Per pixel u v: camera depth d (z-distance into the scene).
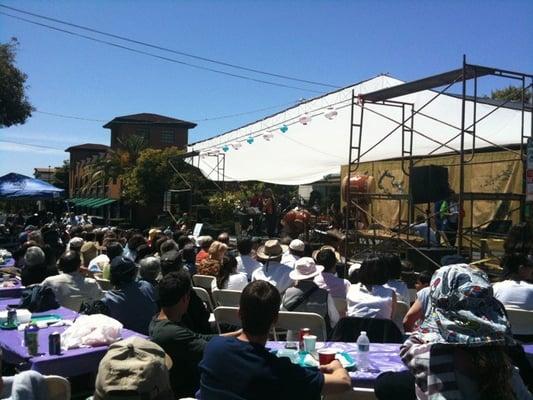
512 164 10.99
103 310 4.90
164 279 3.80
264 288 2.56
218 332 5.25
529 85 8.38
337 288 5.61
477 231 9.70
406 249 9.12
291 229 15.36
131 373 2.73
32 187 16.94
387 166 14.42
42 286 5.49
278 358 2.48
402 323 4.94
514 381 2.30
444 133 13.98
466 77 8.08
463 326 2.20
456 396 2.16
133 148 37.78
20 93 19.00
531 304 4.59
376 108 16.19
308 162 16.78
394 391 2.56
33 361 3.69
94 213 38.38
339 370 2.69
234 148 17.30
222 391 2.42
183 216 20.27
